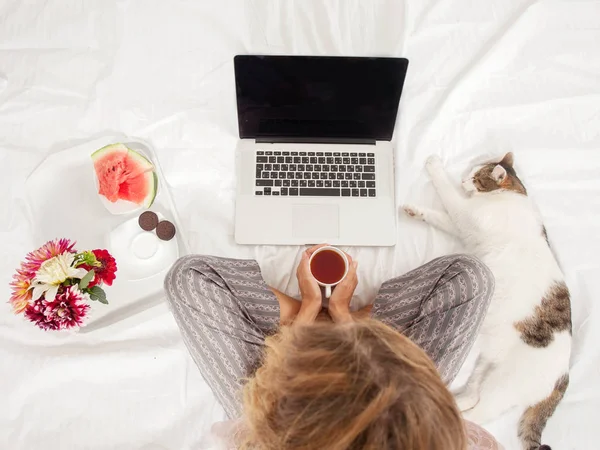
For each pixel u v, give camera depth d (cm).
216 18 113
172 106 111
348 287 92
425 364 46
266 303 90
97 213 107
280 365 48
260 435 47
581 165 112
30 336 103
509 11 113
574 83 113
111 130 110
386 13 114
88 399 102
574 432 103
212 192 109
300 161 108
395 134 111
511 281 103
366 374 43
